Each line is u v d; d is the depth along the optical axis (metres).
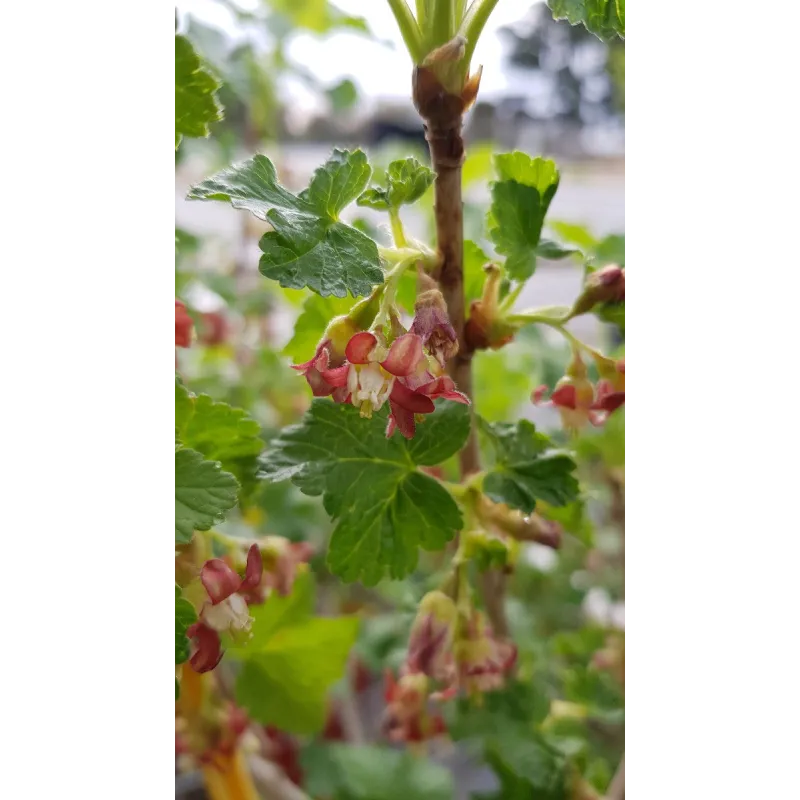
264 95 0.37
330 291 0.13
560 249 0.18
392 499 0.17
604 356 0.19
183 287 0.31
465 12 0.15
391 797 0.26
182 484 0.16
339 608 0.37
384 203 0.15
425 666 0.18
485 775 0.30
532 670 0.27
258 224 0.38
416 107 0.15
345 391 0.14
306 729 0.23
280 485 0.32
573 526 0.24
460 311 0.16
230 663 0.26
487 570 0.20
